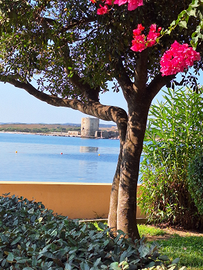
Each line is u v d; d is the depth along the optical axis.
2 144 68.69
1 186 6.06
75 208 6.39
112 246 2.00
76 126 166.88
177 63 2.20
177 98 6.47
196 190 5.48
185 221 6.21
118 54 4.15
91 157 42.91
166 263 1.74
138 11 3.57
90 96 5.46
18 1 3.46
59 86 6.45
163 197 6.22
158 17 4.18
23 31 4.16
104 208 6.51
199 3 1.98
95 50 4.56
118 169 4.89
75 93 6.30
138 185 6.63
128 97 4.55
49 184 6.29
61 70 6.28
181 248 4.59
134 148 4.45
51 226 2.34
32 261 1.68
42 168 29.44
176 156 6.34
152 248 1.82
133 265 1.64
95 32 4.56
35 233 2.21
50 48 4.95
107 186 6.54
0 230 2.51
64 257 1.80
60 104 5.72
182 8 4.11
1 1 3.40
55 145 71.50
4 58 5.07
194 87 4.89
